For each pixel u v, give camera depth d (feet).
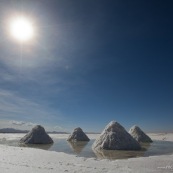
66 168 29.17
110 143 62.08
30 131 84.07
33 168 28.55
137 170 28.86
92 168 29.50
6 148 50.90
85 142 89.76
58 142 89.15
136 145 62.75
